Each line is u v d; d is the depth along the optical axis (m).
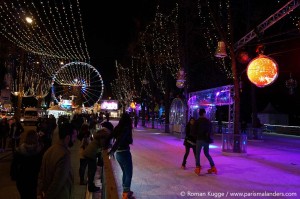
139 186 8.99
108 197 3.61
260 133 27.52
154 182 9.54
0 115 42.69
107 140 7.88
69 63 50.25
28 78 46.69
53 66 46.47
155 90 42.97
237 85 16.86
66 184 4.77
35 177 6.30
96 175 11.98
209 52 30.97
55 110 62.69
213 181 9.73
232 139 16.23
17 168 6.23
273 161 14.29
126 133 7.61
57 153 4.73
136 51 43.03
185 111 26.41
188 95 27.75
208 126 10.88
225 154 15.96
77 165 14.43
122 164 7.69
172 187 8.90
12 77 47.72
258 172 11.34
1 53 25.11
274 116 43.19
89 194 9.02
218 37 27.11
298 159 15.09
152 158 14.63
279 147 21.59
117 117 87.31
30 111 49.59
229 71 30.92
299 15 14.83
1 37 22.72
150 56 37.66
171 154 16.11
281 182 9.69
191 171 11.38
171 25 29.95
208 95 23.95
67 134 4.91
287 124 43.34
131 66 49.34
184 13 28.03
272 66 11.34
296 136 35.28
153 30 34.75
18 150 6.26
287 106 46.47
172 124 31.17
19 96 35.12
